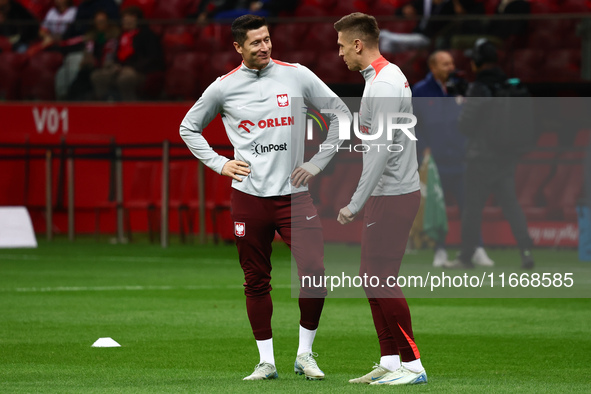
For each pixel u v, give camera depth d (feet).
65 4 228.43
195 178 193.47
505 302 110.63
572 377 66.80
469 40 177.58
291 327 91.25
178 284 124.88
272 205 65.10
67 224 205.46
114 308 102.94
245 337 84.94
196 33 203.21
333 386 62.18
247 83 64.95
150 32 203.82
